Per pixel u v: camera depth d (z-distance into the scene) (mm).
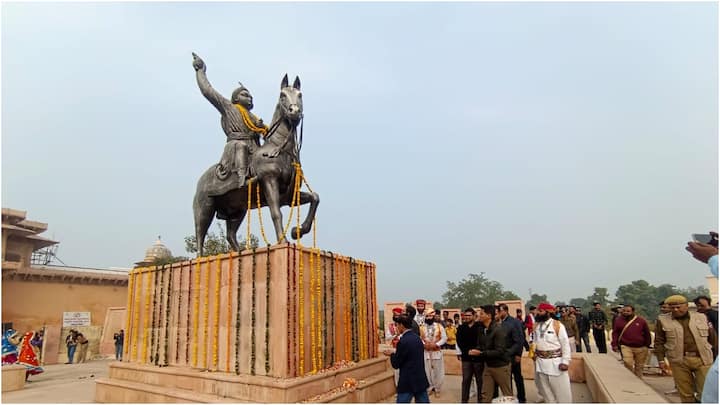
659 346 7191
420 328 8789
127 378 8141
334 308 7523
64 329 21656
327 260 7547
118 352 20031
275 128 8047
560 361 6359
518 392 7418
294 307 6543
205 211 8586
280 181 7867
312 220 8398
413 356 5617
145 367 7883
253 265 6922
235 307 7020
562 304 13734
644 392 5945
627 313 8852
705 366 6109
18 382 10430
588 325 14078
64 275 23562
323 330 7148
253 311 6758
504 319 6801
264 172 7648
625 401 5402
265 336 6500
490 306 6738
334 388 6781
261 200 8406
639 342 8484
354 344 7914
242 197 8438
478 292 46750
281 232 7410
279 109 8078
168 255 30547
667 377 9391
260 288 6762
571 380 10047
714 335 6176
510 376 6406
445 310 20656
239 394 6367
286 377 6141
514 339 6582
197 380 6941
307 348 6703
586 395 8445
